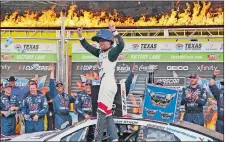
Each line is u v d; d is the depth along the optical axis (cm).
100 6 1154
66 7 1159
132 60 1144
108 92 718
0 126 1138
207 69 1125
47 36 1162
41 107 1126
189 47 1132
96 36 737
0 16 1168
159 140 702
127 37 1147
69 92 1153
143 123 716
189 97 1120
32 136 766
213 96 1118
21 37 1166
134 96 1120
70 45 1156
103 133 743
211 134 722
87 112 1130
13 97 1143
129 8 1147
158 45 1141
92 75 1149
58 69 1148
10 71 1173
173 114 732
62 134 722
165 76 1138
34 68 1167
